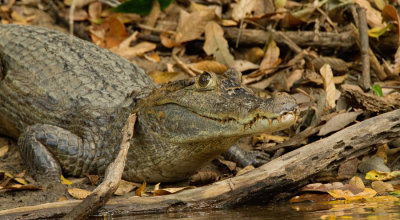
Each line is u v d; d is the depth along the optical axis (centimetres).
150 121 820
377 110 907
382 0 1251
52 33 1120
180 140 785
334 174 861
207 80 761
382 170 854
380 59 1213
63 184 847
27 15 1395
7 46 1071
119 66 1046
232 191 732
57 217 686
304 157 754
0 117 1041
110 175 718
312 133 895
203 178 826
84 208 670
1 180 846
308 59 1191
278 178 738
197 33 1263
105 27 1333
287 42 1223
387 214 629
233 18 1292
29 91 988
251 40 1248
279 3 1305
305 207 702
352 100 945
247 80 1165
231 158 945
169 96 790
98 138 889
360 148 780
